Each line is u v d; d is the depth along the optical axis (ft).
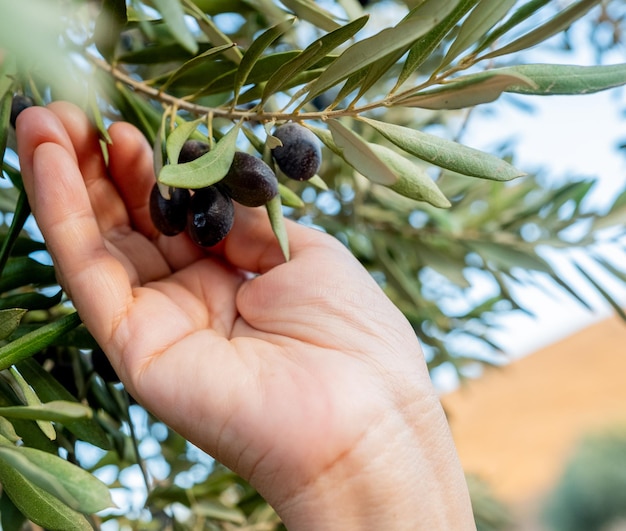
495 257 1.12
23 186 0.70
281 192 0.79
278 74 0.62
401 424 0.72
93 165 0.78
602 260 1.07
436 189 0.64
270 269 0.84
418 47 0.59
